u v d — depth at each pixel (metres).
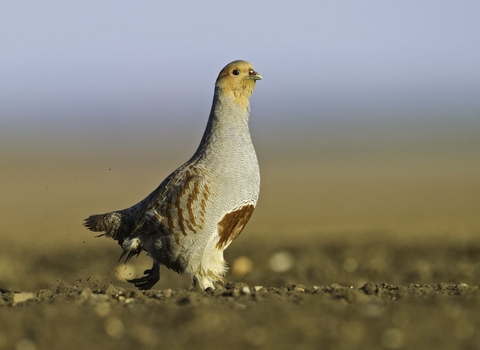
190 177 11.11
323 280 15.53
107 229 12.43
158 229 11.27
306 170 49.94
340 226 27.48
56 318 8.20
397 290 9.93
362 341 7.48
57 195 38.09
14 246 22.69
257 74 11.70
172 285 15.88
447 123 87.38
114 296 9.79
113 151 65.12
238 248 20.88
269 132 83.12
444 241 22.09
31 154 63.31
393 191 38.81
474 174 45.56
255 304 8.82
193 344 7.41
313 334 7.64
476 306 8.74
